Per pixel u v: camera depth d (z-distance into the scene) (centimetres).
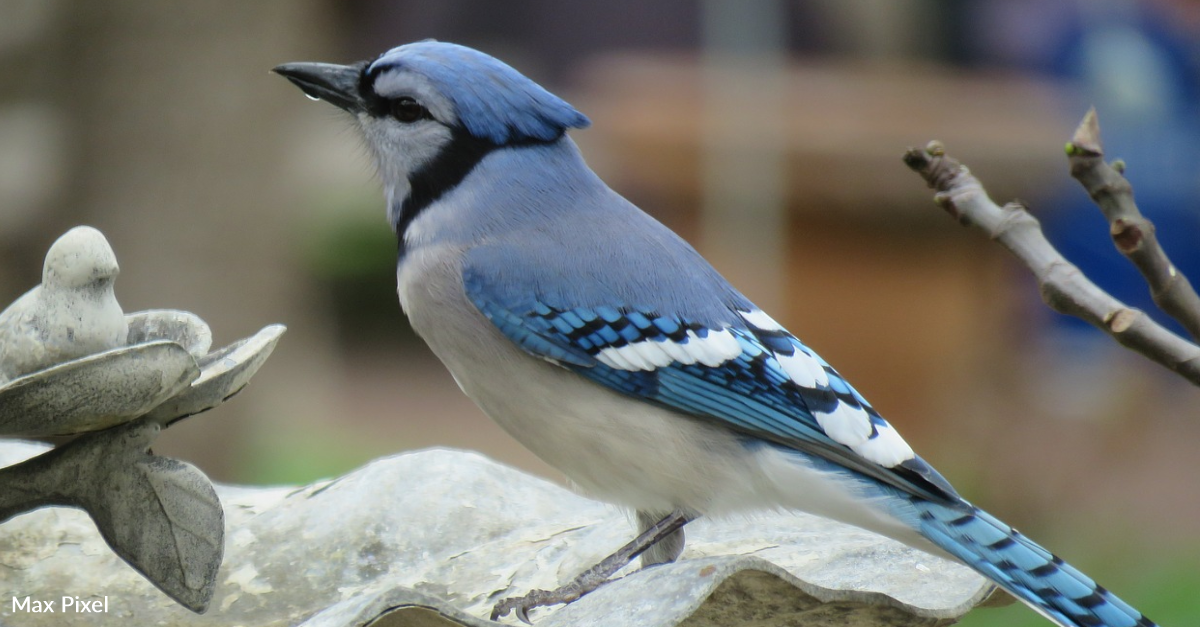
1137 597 1077
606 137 1451
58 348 424
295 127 1374
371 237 2398
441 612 377
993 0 1781
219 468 1194
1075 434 1223
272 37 1205
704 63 1552
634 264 555
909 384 1359
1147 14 1606
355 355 2397
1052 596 467
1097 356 1557
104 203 1188
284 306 1256
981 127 1457
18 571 532
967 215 461
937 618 447
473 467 594
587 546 550
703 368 534
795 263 1354
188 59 1173
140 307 1186
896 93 1545
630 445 536
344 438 1584
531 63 1917
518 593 521
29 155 1299
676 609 383
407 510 564
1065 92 1644
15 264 1272
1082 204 1527
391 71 575
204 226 1193
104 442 443
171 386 419
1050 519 1193
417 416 1900
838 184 1327
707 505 536
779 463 526
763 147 1331
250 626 516
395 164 583
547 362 543
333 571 540
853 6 1803
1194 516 1254
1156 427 1328
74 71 1182
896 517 506
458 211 571
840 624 443
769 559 523
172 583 448
